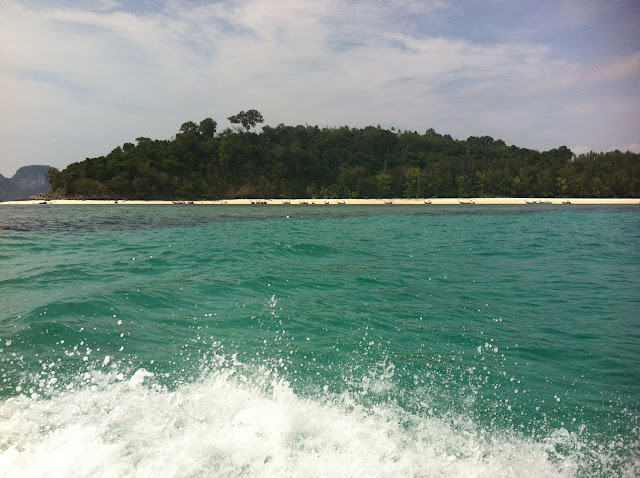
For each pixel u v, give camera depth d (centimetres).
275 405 490
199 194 11556
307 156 13562
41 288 1014
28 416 454
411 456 415
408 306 953
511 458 424
